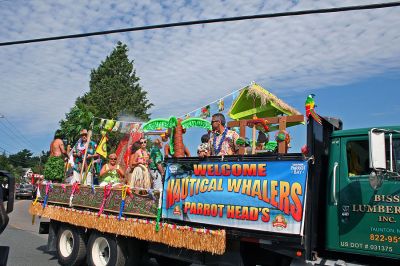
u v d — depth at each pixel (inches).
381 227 179.8
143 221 255.6
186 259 241.9
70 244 331.9
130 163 318.0
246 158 211.2
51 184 354.9
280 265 225.5
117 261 273.9
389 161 180.1
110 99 1438.2
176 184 241.4
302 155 191.6
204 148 230.8
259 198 202.1
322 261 191.5
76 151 382.9
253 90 264.5
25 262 339.6
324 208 204.4
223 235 210.2
